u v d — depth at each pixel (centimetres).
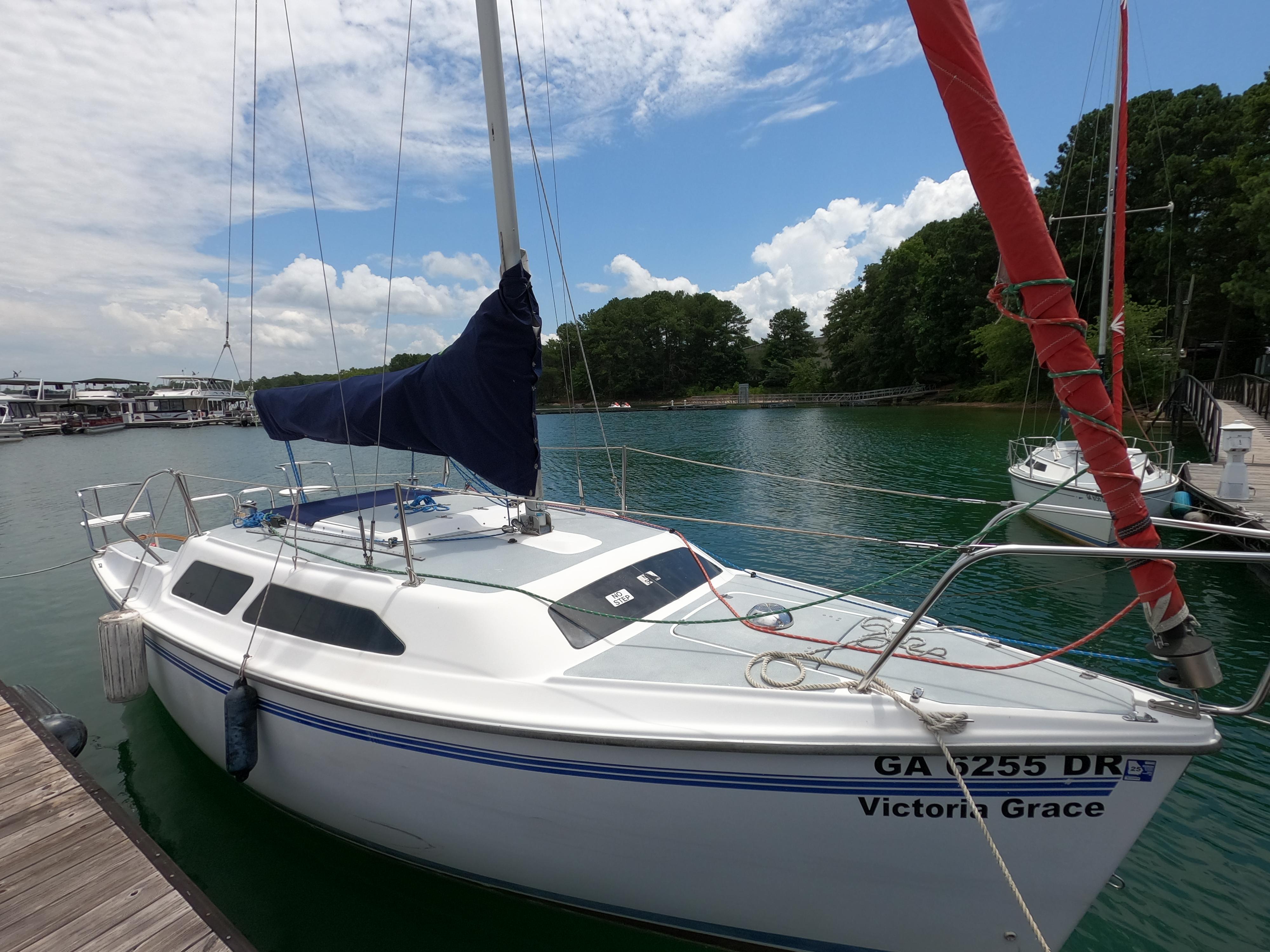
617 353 8612
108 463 2928
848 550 1130
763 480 1875
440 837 359
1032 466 1372
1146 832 466
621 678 332
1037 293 268
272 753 412
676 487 1792
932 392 5609
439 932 386
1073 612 835
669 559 461
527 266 411
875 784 285
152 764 559
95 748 594
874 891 300
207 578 508
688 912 326
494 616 359
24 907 291
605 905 341
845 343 6844
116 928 279
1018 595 897
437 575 402
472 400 424
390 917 395
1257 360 3597
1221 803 493
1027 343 3922
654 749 299
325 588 421
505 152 401
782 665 339
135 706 670
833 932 313
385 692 359
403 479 686
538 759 318
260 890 416
